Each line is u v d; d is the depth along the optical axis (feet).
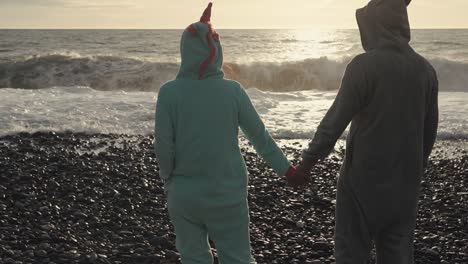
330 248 16.99
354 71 9.89
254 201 22.59
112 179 26.22
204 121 10.07
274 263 15.72
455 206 22.09
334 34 313.53
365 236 10.32
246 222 10.55
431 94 10.28
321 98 56.34
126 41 198.70
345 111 9.91
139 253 16.29
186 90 10.11
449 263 15.74
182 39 10.27
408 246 10.43
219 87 10.23
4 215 19.81
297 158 32.14
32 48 156.15
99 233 18.29
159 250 16.69
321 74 73.77
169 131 10.10
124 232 18.29
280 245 17.30
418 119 10.02
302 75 73.56
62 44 178.09
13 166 28.50
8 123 40.14
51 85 74.18
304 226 19.38
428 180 27.04
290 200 22.84
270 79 73.87
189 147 10.08
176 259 15.90
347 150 10.37
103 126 40.63
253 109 10.55
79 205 21.66
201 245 10.57
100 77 73.87
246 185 10.56
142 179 26.14
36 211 20.36
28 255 15.92
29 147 33.68
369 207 10.16
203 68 10.08
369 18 10.11
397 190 10.07
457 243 17.47
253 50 155.43
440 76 71.41
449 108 47.73
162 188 24.71
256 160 31.42
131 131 39.60
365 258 10.48
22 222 19.26
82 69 75.61
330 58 75.05
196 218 10.35
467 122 41.52
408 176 10.12
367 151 10.02
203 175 10.14
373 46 10.09
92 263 15.48
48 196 22.97
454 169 29.60
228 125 10.21
